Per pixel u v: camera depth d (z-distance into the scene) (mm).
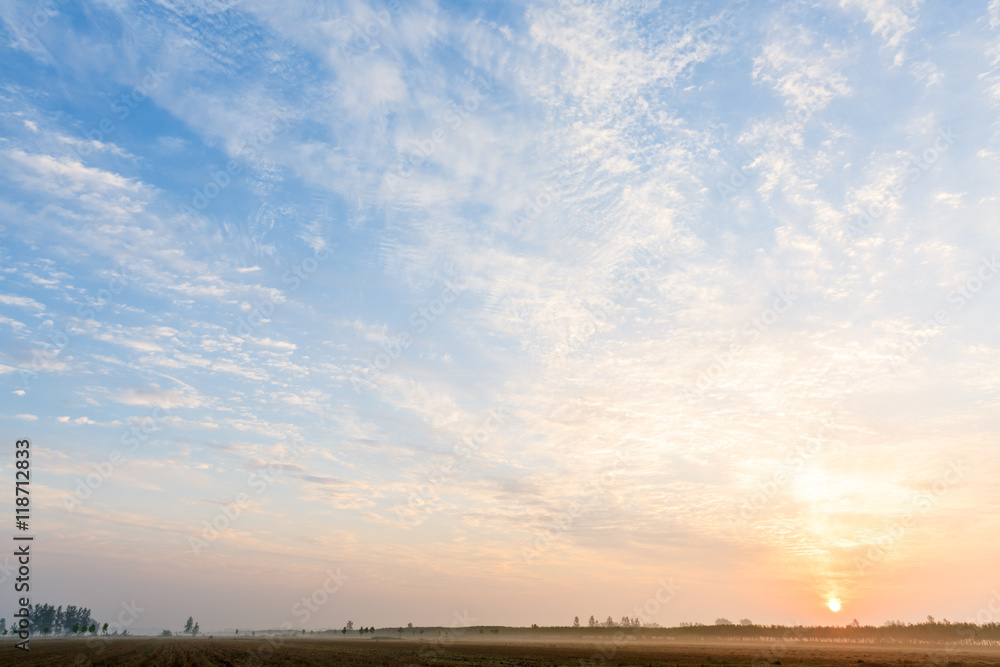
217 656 85438
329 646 122250
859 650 124500
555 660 81062
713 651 116125
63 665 63406
